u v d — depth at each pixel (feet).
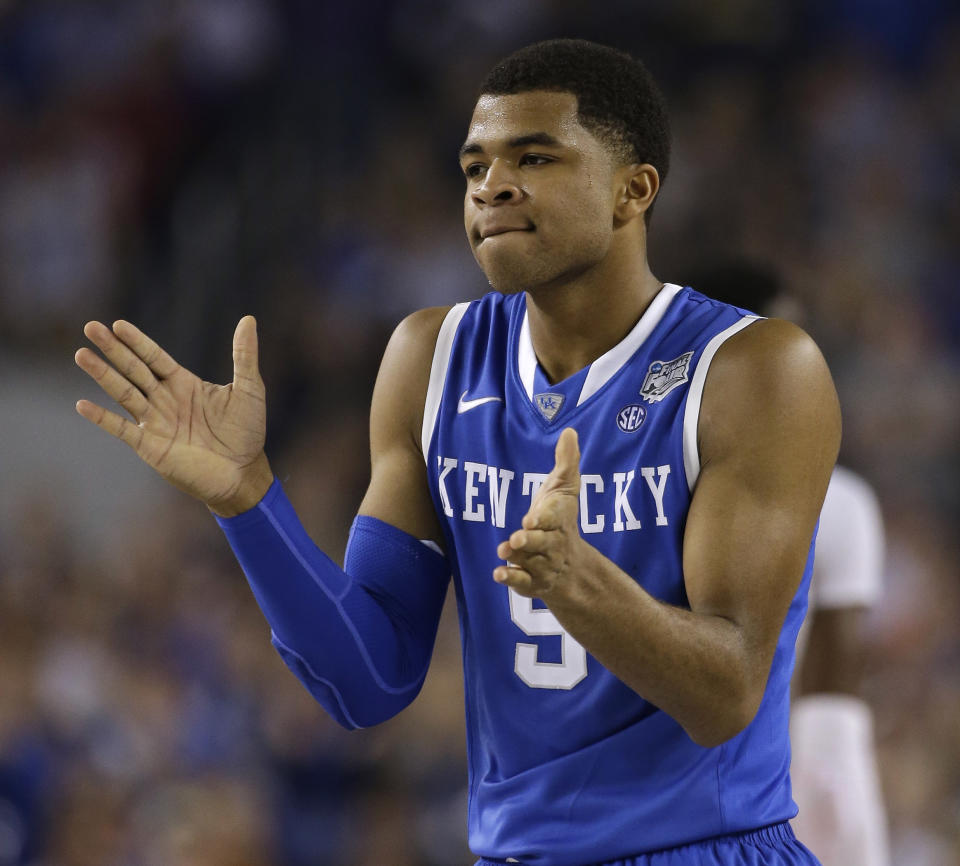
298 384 100.48
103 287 104.88
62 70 111.45
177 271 105.50
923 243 114.01
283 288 104.88
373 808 71.97
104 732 70.64
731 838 24.97
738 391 24.16
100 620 76.74
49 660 72.54
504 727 25.89
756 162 116.37
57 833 66.59
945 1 123.65
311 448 95.91
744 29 122.21
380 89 115.34
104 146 108.99
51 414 95.61
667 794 24.66
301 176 109.81
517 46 118.93
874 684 82.02
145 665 75.41
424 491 26.94
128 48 112.06
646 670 21.70
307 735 73.61
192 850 66.23
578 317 25.52
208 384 24.32
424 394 27.07
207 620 79.41
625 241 25.23
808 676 39.91
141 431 23.62
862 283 109.50
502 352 26.84
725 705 22.40
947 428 100.94
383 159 111.96
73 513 92.17
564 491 20.44
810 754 39.50
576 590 20.70
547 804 25.17
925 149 118.83
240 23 112.98
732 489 23.71
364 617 25.53
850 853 39.04
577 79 24.06
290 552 24.53
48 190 106.42
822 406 24.29
